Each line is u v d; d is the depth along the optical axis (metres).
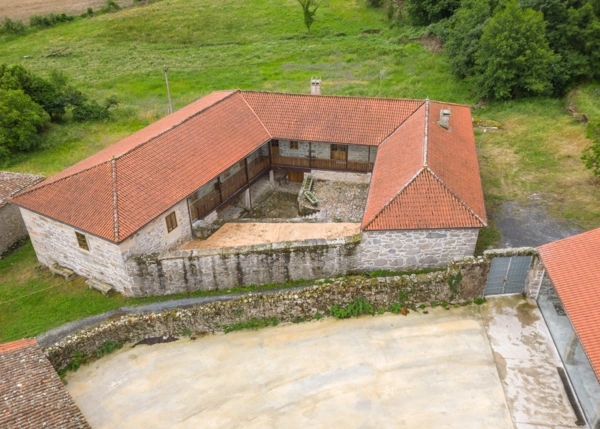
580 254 18.88
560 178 30.28
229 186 28.77
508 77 38.75
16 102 37.62
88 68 53.81
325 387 18.72
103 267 23.44
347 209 29.59
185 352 20.55
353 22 62.91
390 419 17.48
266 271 23.53
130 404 18.55
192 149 26.98
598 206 27.47
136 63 54.72
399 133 28.77
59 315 22.69
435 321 21.20
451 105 32.06
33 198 24.06
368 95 42.50
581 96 38.72
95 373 19.84
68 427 15.18
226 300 22.89
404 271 23.69
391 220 22.17
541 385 18.30
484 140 35.28
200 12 69.50
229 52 56.41
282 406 18.16
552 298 21.56
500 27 38.94
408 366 19.31
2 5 75.94
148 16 68.81
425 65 47.84
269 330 21.33
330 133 29.77
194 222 27.03
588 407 17.19
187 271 23.08
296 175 33.19
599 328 16.25
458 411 17.58
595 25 39.97
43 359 17.66
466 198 23.05
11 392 16.06
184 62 54.31
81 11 72.81
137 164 24.72
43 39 63.59
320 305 21.56
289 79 47.78
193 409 18.23
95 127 41.59
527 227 26.31
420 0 55.16
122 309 22.83
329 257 23.19
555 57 39.88
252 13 68.31
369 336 20.70
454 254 23.08
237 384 19.06
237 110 30.77
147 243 23.44
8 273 25.95
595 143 29.03
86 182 23.84
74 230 23.03
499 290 22.05
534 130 35.75
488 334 20.42
